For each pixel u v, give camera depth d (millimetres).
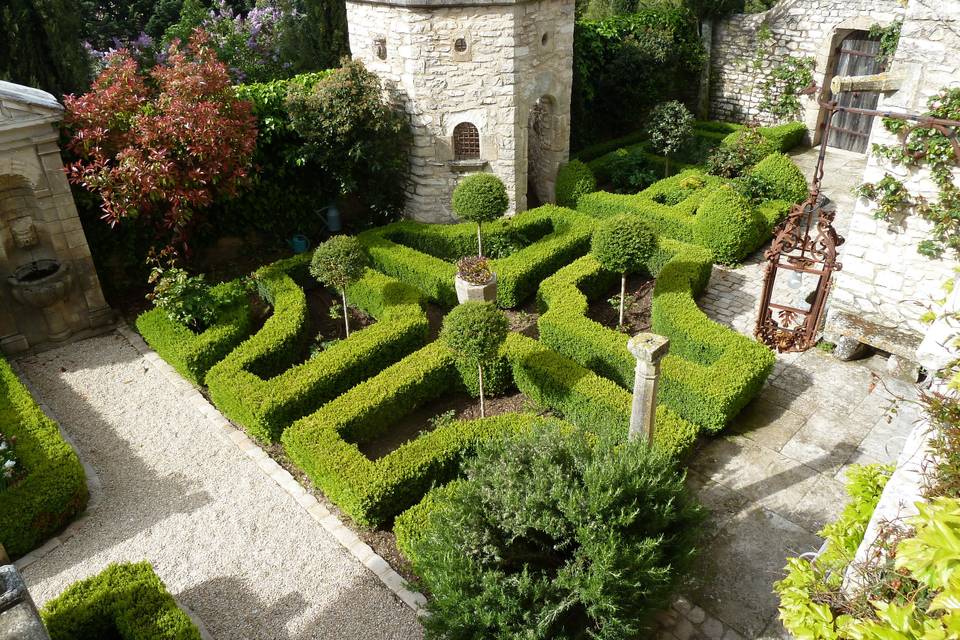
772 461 9141
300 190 14984
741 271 13836
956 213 9055
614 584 5949
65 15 14781
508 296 12648
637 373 7074
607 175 18250
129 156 11352
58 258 11844
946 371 3982
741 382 9398
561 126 16016
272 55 19875
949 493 3418
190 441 9938
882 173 9680
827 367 10898
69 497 8453
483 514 6539
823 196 15883
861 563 4227
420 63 13836
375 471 8305
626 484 6301
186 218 12430
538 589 6023
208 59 12398
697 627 7059
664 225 14680
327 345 11570
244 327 11578
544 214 14852
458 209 13125
